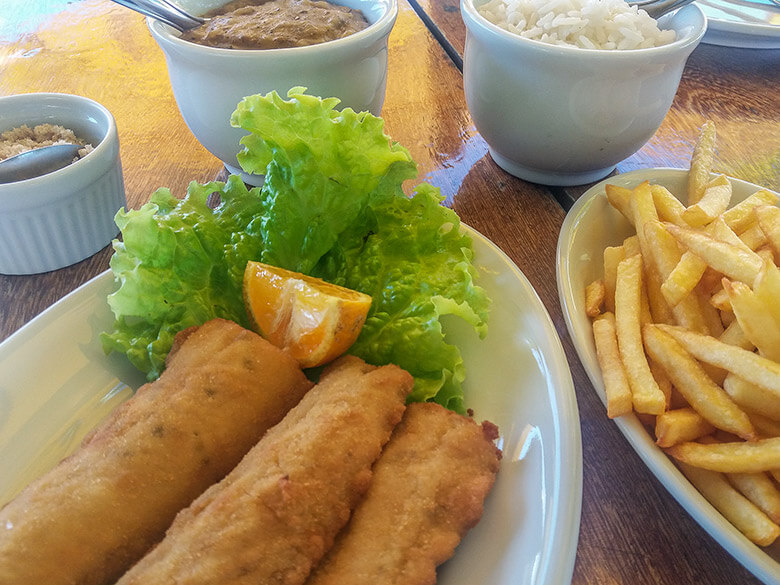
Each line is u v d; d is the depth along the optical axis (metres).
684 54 0.29
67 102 0.31
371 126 0.25
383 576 0.17
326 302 0.22
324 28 0.30
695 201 0.29
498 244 0.31
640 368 0.22
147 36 0.47
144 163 0.35
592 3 0.32
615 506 0.21
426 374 0.23
